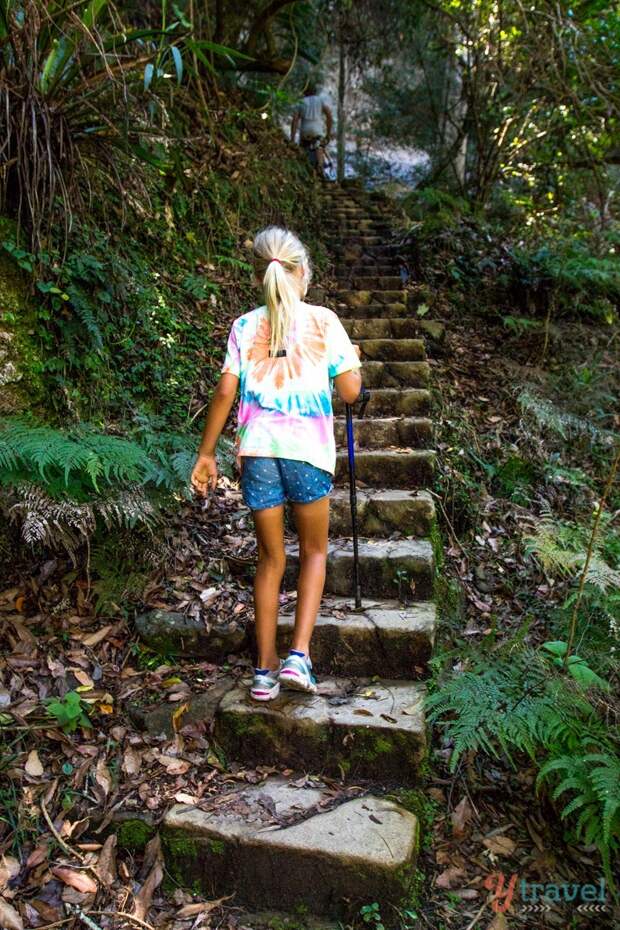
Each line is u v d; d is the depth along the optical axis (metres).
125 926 1.75
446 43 7.79
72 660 2.37
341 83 10.55
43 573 2.60
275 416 2.11
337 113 11.41
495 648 2.36
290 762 2.12
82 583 2.61
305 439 2.10
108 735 2.17
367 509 2.91
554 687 2.08
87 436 2.55
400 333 4.41
